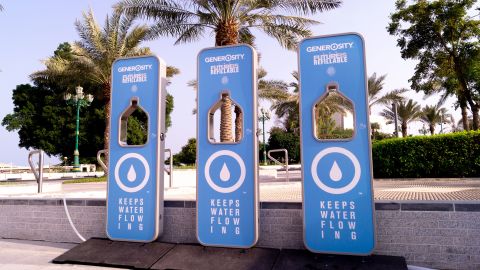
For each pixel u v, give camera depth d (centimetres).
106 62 1902
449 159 1114
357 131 379
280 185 981
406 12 1859
